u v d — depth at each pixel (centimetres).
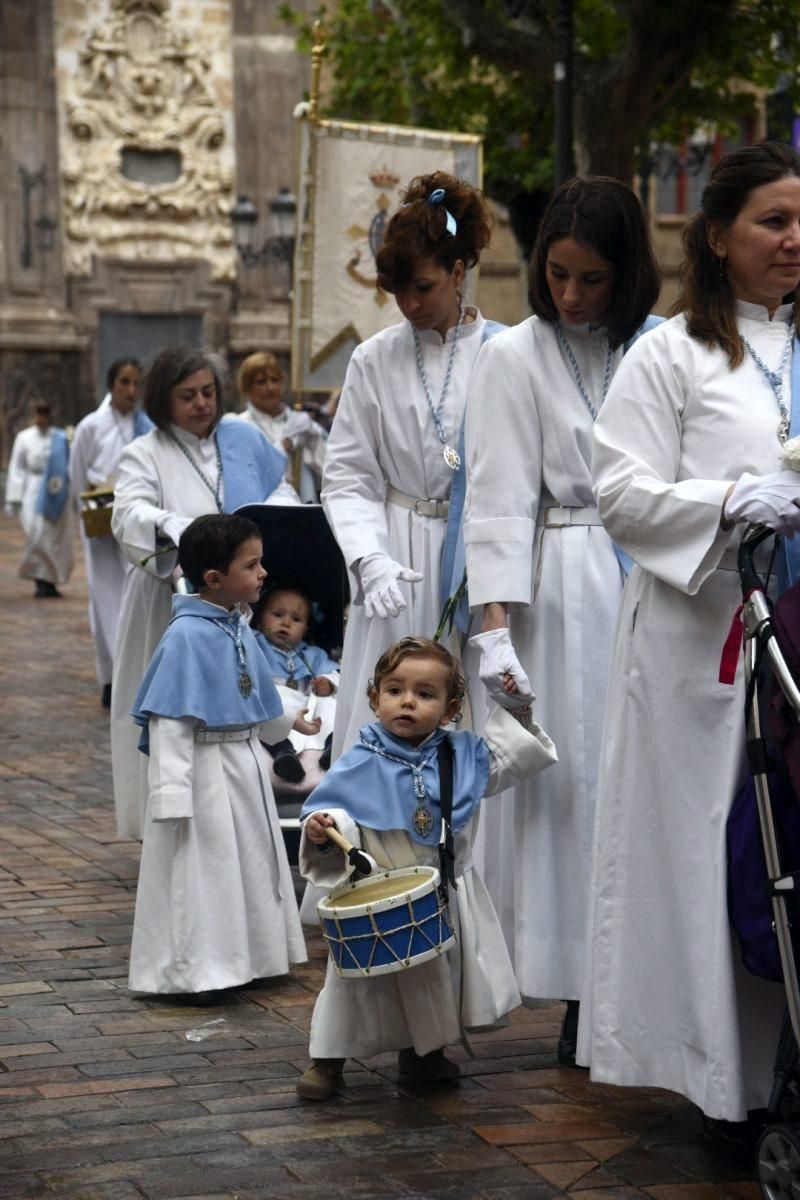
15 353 3666
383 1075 466
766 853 359
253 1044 493
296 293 893
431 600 524
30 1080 459
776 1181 363
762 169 400
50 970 570
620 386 415
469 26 1455
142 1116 430
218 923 537
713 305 414
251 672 553
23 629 1625
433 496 529
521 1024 516
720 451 404
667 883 405
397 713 435
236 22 3738
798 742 354
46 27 3644
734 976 383
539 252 474
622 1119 430
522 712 452
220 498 701
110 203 3716
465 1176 390
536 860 469
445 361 529
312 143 881
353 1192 381
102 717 1133
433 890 418
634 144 1428
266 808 556
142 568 688
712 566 388
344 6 1928
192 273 3781
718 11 1380
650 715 406
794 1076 372
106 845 758
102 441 1251
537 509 482
